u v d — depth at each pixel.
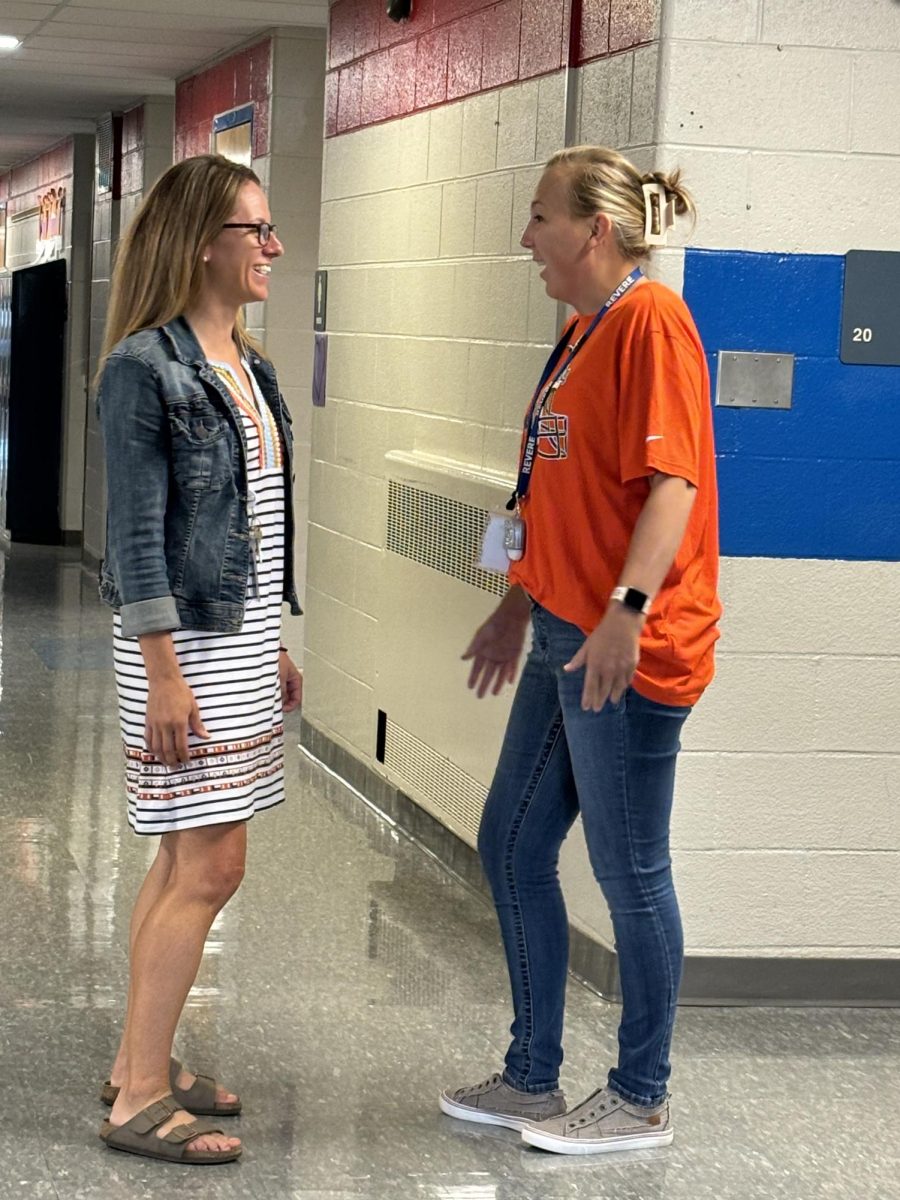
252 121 7.61
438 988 3.82
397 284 5.36
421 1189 2.83
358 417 5.75
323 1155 2.94
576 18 3.97
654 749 2.84
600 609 2.81
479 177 4.62
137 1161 2.88
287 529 3.00
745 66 3.55
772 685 3.71
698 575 2.85
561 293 2.88
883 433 3.69
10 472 12.46
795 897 3.78
